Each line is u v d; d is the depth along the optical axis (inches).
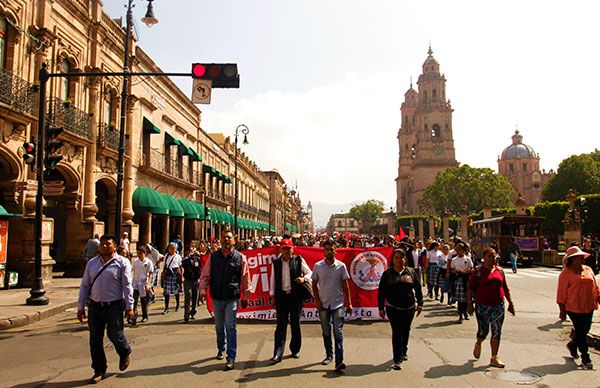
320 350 327.3
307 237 1814.7
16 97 633.6
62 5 768.9
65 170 781.9
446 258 578.2
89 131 828.0
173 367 281.0
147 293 443.8
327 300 285.3
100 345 256.8
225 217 1802.4
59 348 334.0
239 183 2300.7
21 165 657.6
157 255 617.3
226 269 293.1
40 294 497.4
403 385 248.1
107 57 928.3
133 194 1024.9
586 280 291.1
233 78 473.7
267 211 3400.6
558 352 325.7
